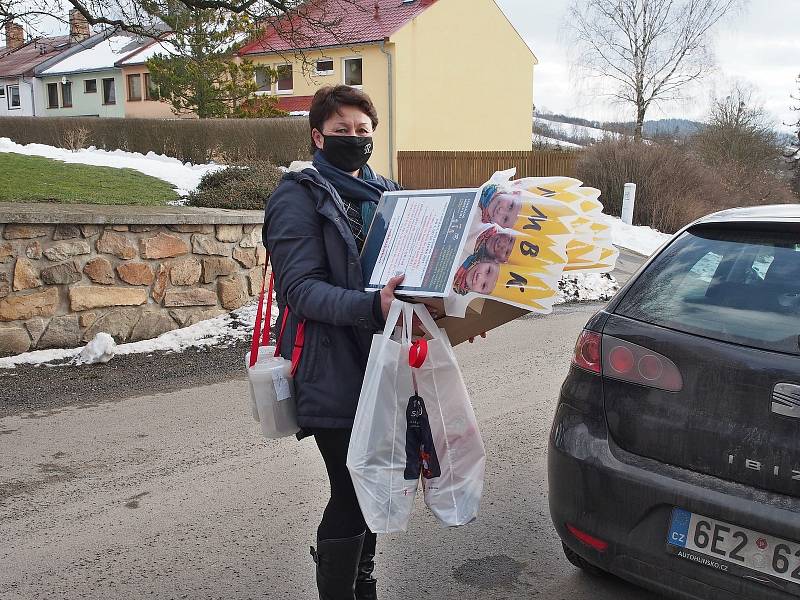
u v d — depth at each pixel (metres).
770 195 25.66
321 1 12.16
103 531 3.83
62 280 7.28
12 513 4.03
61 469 4.62
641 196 18.98
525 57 35.56
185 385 6.43
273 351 2.78
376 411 2.44
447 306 2.40
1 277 6.94
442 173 27.67
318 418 2.53
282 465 4.70
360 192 2.67
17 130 25.09
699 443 2.64
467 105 33.59
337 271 2.54
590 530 2.85
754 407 2.55
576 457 2.89
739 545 2.51
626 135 21.12
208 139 23.38
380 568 3.51
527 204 2.48
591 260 2.60
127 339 7.77
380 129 31.42
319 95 2.71
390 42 30.41
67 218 7.23
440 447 2.54
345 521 2.66
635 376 2.82
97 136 24.52
